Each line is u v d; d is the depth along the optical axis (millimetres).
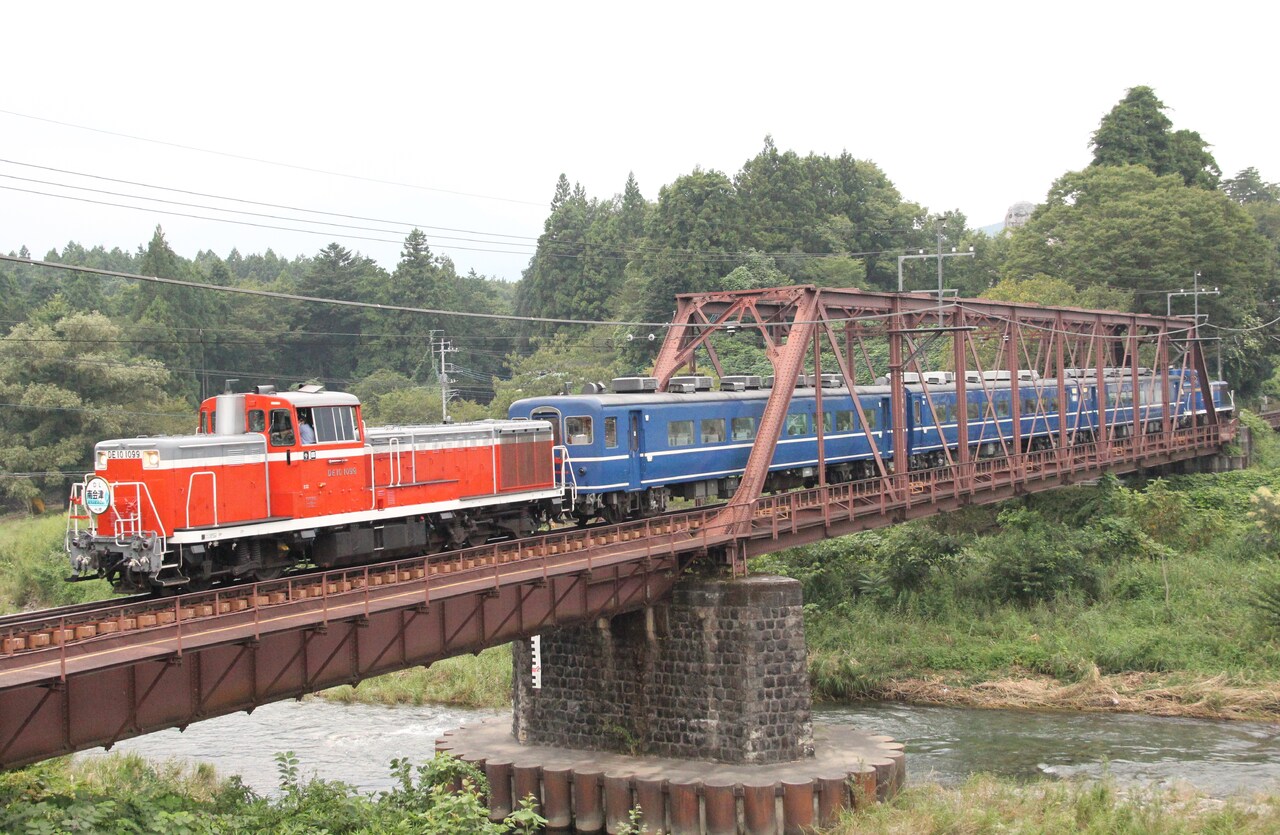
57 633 22453
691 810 33438
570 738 38281
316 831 26266
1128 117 110312
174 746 44188
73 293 123500
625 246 118188
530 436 38438
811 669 50562
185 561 27812
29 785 25703
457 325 120250
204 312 108750
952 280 120438
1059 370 59594
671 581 36438
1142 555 60188
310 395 31094
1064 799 33625
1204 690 46781
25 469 83312
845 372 43656
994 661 51531
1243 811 32312
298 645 25828
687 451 43000
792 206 110375
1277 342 109062
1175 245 96938
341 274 116875
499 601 30547
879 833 31406
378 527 32906
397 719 48188
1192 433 73688
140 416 86688
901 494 44750
